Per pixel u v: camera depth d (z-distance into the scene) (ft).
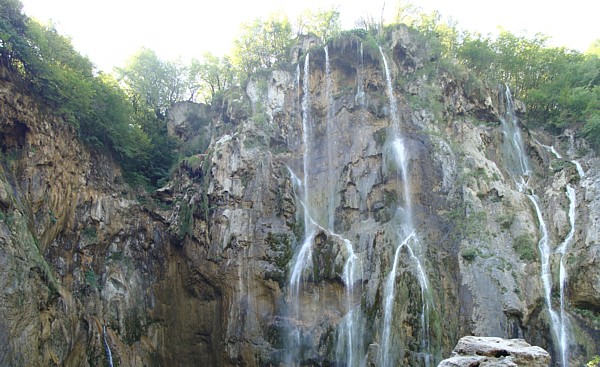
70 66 111.45
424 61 126.93
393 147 111.24
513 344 37.50
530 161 120.47
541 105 138.92
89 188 105.60
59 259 96.58
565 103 131.85
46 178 93.56
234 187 109.91
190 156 131.23
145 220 114.11
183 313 107.04
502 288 85.46
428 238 97.19
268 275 101.19
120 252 109.40
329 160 118.42
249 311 98.48
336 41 128.16
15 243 76.07
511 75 150.30
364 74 125.29
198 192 113.39
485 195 100.58
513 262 89.61
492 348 35.91
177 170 123.24
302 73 128.57
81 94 102.89
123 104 121.90
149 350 103.91
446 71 124.26
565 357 79.77
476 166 104.63
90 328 95.25
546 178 112.98
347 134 118.83
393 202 105.19
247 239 104.27
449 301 87.86
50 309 81.97
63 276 96.17
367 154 113.09
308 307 97.66
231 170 111.65
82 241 102.12
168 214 115.65
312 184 116.88
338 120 121.80
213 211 108.58
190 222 110.42
